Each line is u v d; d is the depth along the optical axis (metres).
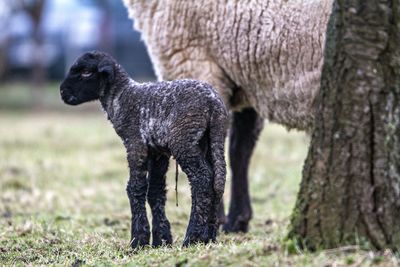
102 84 10.07
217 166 9.40
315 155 8.35
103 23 49.34
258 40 11.11
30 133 29.72
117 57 50.34
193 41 11.89
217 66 11.79
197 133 9.34
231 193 13.07
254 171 20.11
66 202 16.69
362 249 8.05
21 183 18.66
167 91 9.57
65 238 11.69
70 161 22.50
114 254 9.82
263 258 8.22
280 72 11.01
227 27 11.41
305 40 10.65
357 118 8.12
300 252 8.21
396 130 8.16
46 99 45.94
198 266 8.34
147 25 12.29
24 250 10.90
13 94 47.06
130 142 9.80
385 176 8.10
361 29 8.09
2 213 14.95
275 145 24.67
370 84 8.09
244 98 12.05
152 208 10.12
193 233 9.41
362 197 8.11
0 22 48.00
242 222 12.88
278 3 10.97
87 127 32.25
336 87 8.21
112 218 14.27
